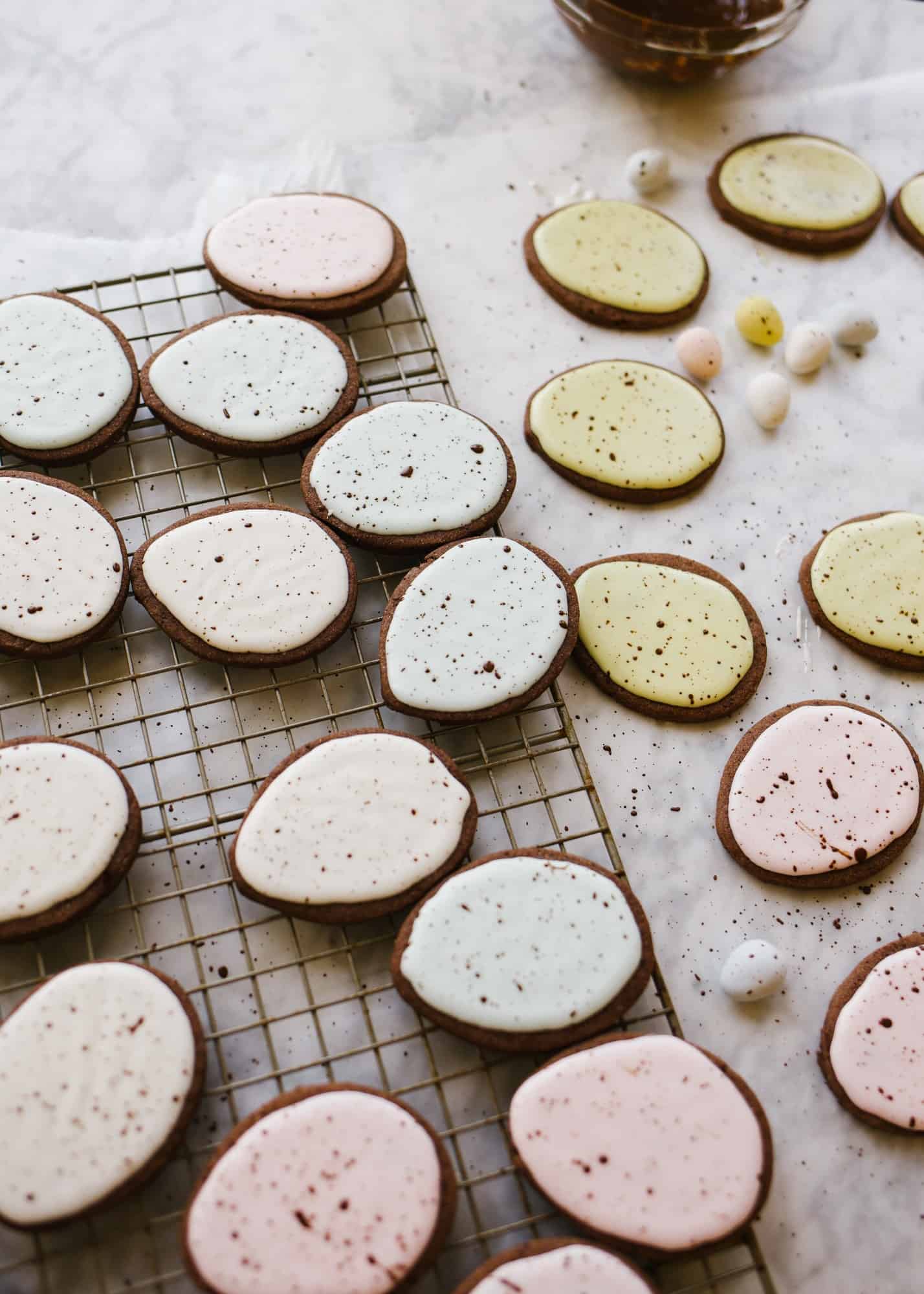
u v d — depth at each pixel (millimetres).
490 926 548
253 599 585
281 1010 559
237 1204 515
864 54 741
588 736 604
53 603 579
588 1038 545
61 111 683
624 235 679
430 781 564
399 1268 511
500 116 708
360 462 605
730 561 638
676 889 587
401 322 650
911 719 622
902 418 670
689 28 686
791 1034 572
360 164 689
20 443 599
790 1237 548
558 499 640
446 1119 544
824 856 584
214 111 691
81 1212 513
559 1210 526
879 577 630
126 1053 527
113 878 551
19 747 559
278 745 594
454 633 583
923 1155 561
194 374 614
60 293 627
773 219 691
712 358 659
